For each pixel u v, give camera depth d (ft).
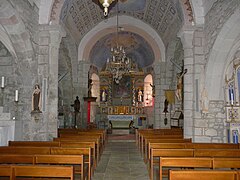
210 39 32.83
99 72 80.59
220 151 20.56
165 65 59.67
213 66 33.01
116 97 81.30
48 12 35.17
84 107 59.62
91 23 57.52
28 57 32.68
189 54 35.65
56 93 35.01
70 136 33.50
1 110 30.27
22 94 33.32
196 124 34.01
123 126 72.23
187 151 20.57
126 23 60.03
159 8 48.70
